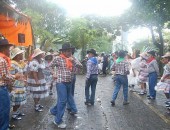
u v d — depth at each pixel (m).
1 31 11.67
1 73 6.22
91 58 10.90
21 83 8.38
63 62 8.04
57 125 8.09
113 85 18.06
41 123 8.31
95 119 8.95
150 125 8.40
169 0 13.41
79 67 8.35
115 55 18.17
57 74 8.08
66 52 8.11
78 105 11.03
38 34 24.44
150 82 12.66
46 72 12.66
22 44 12.67
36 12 20.05
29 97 12.38
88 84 11.04
